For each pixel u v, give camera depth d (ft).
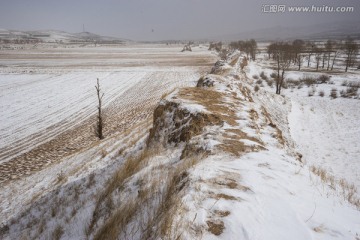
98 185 28.86
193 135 29.50
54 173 54.39
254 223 11.21
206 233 10.57
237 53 280.10
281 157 21.54
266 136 28.43
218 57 375.25
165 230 10.73
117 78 208.03
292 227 11.23
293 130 90.53
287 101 126.52
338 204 14.60
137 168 22.18
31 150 82.02
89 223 17.90
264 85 170.50
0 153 80.43
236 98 44.65
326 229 11.37
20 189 51.55
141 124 82.64
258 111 38.73
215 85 59.16
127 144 54.54
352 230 11.59
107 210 17.40
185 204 12.37
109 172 33.68
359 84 166.09
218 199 12.94
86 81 195.93
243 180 15.38
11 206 43.19
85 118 113.91
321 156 72.38
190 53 484.74
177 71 237.45
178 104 37.81
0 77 208.85
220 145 22.47
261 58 356.38
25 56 415.44
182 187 14.76
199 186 14.10
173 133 33.17
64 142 87.76
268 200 13.32
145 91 160.45
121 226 13.24
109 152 52.70
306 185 16.53
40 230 23.34
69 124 106.63
